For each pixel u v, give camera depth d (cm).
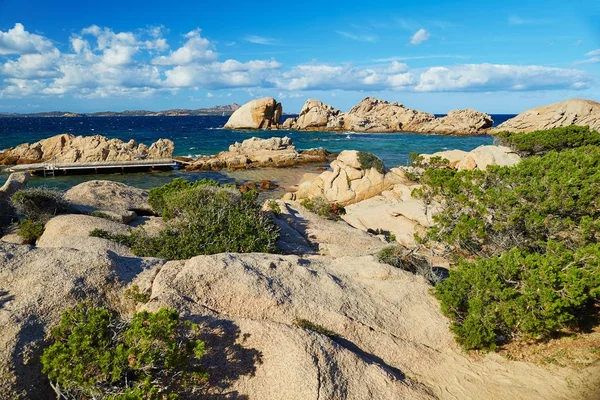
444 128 9631
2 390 597
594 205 1277
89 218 1627
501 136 3125
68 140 5362
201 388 674
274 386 691
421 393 756
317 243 1728
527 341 951
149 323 690
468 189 1426
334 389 699
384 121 10781
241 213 1609
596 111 7125
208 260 995
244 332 784
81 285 812
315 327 873
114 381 627
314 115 10825
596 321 1006
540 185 1331
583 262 965
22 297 751
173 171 4962
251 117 11131
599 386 791
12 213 1778
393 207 2208
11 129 11669
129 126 14362
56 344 622
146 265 965
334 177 3073
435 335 957
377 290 1095
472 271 997
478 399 774
